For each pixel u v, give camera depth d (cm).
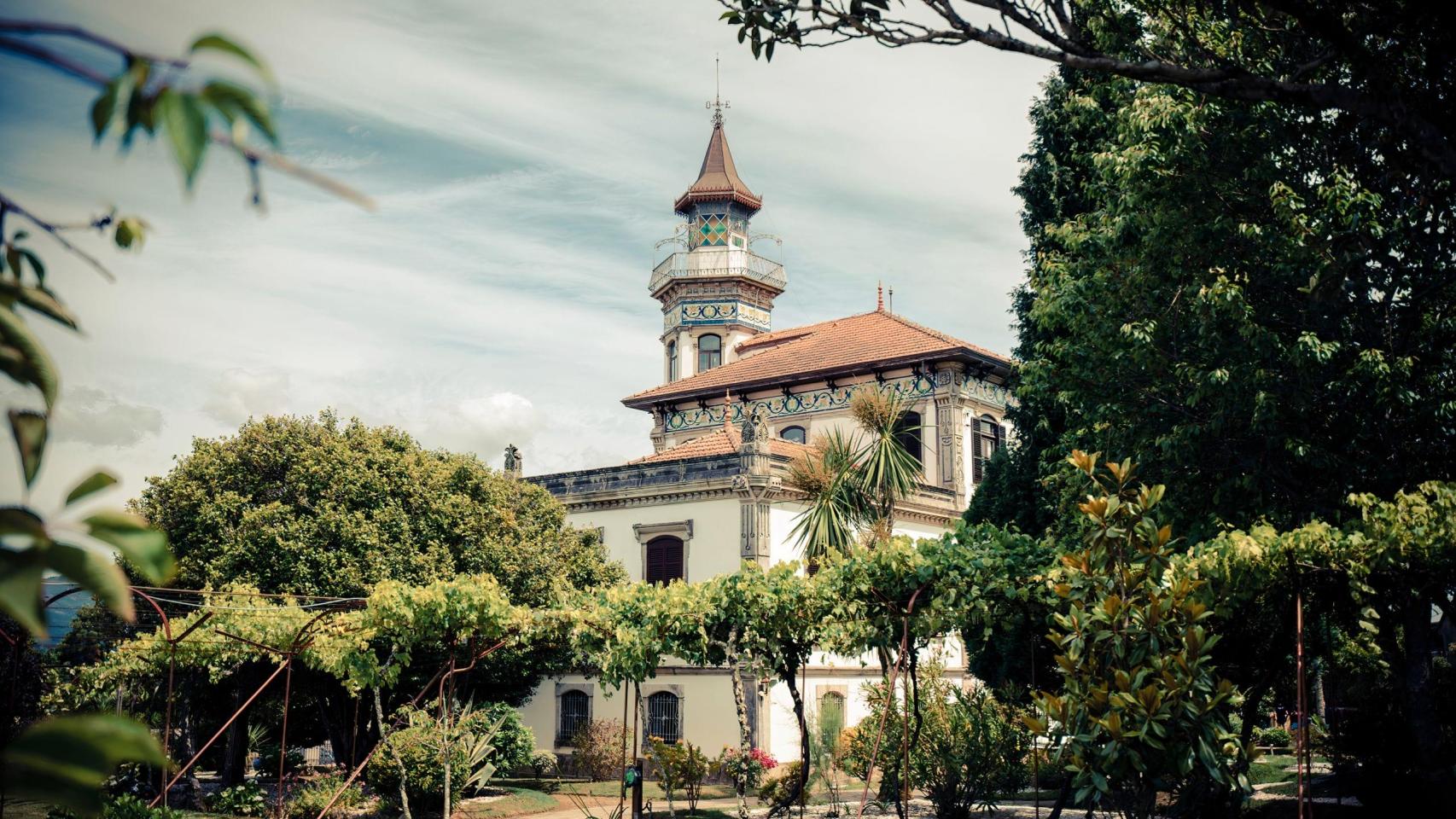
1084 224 2070
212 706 3061
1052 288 1947
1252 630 1513
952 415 4150
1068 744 1205
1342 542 1216
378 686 2053
